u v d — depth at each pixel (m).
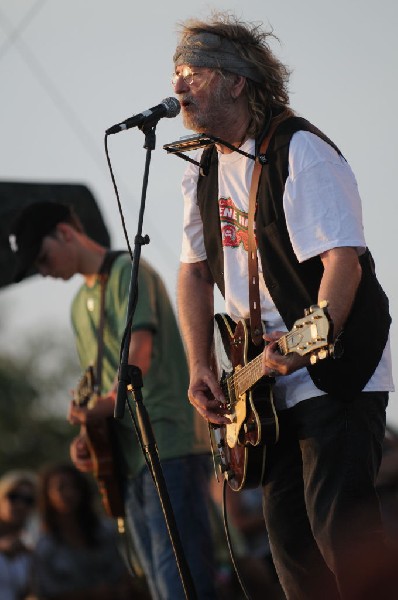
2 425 65.38
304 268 9.11
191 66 9.74
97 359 13.32
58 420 66.50
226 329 10.34
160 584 12.33
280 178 9.17
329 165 9.00
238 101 9.69
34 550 17.53
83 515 17.59
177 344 13.05
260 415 9.40
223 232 9.97
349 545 8.09
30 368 67.44
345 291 8.60
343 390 8.78
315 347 8.04
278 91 9.82
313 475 8.92
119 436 12.95
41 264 13.64
